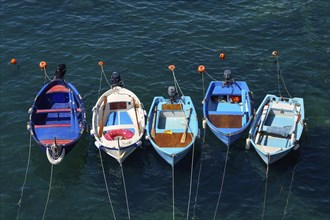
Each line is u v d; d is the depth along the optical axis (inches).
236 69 1675.7
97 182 1291.8
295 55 1732.3
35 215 1208.2
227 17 1926.7
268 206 1226.0
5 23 1897.1
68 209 1224.2
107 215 1208.8
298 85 1603.1
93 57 1736.0
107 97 1459.2
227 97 1486.2
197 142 1400.1
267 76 1642.5
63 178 1304.1
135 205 1232.8
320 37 1811.0
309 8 1963.6
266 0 2020.2
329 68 1669.5
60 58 1731.1
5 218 1198.3
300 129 1359.5
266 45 1784.0
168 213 1210.6
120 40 1812.3
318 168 1320.1
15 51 1758.1
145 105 1535.4
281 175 1302.9
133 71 1672.0
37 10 1971.0
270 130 1341.0
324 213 1208.2
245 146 1380.4
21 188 1277.1
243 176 1302.9
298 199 1242.0
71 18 1927.9
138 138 1318.9
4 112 1509.6
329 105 1518.2
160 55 1739.7
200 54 1744.6
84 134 1423.5
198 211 1214.9
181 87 1601.9
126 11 1963.6
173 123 1413.6
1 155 1368.1
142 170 1321.4
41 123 1413.6
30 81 1630.2
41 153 1378.0
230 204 1231.5
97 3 2006.6
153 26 1881.2
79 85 1614.2
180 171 1317.7
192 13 1951.3
